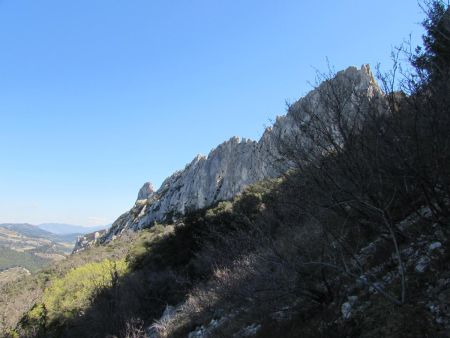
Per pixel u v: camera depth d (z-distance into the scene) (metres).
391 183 4.74
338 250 5.99
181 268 24.03
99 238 134.50
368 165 4.50
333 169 5.07
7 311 45.00
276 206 6.70
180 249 26.33
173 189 115.31
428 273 4.59
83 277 37.09
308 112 5.24
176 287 20.53
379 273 5.45
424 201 5.48
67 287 36.62
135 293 22.50
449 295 4.06
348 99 5.05
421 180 4.55
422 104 4.28
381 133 4.42
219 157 104.31
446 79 4.09
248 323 8.16
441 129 4.17
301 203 5.68
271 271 6.75
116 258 45.12
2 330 41.16
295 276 6.45
